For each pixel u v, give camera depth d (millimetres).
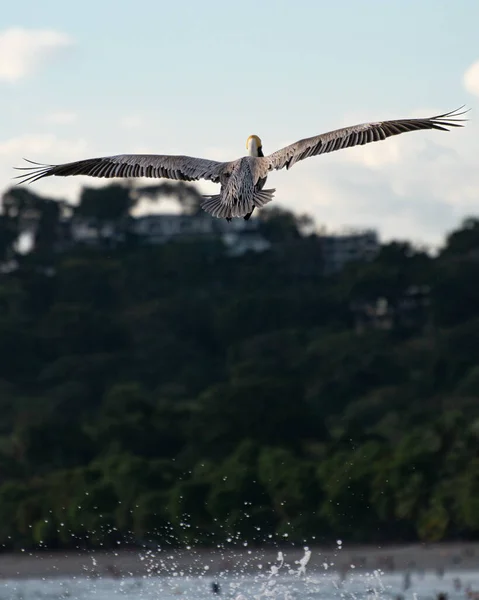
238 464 95250
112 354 172625
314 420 108938
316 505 90938
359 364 151500
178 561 87625
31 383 166750
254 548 89812
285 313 187375
